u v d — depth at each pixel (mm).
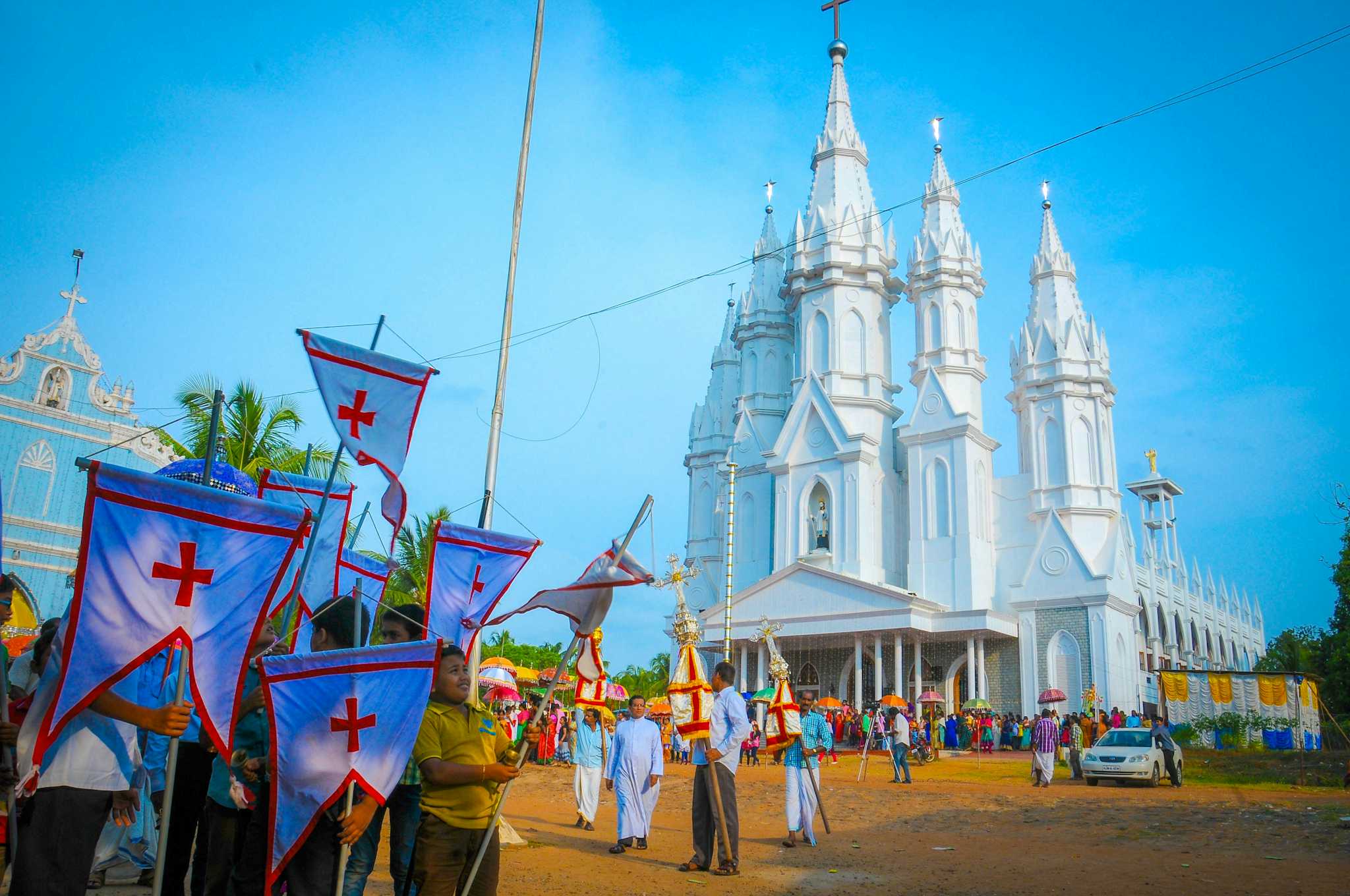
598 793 16719
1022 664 48844
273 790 6023
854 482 52875
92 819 6406
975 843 15070
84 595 5676
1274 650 85250
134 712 5805
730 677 12102
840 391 56156
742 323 66375
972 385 55875
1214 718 37812
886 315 59812
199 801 7543
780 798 22688
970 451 52344
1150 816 18438
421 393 7770
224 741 5883
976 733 43656
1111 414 55344
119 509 5781
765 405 63719
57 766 6312
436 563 9750
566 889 10617
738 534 60781
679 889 10805
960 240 58062
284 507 6172
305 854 6137
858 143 60500
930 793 23688
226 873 6715
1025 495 53469
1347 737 37156
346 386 7555
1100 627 47688
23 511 29734
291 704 6094
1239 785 26656
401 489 7664
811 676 52156
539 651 69938
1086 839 15711
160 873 5715
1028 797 22516
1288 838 15375
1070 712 47344
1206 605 86625
